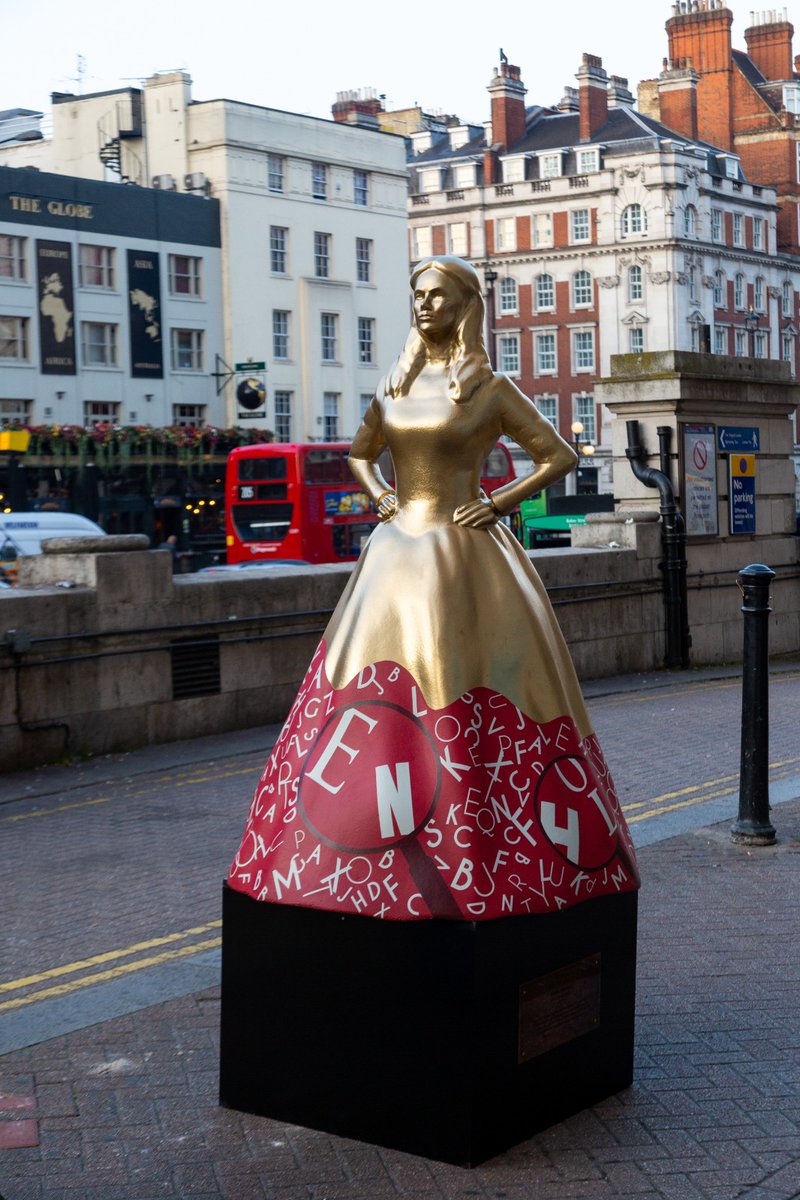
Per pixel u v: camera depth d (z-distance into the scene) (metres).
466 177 83.94
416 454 4.69
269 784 4.71
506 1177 4.34
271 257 58.19
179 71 56.84
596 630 17.23
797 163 91.75
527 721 4.55
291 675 14.02
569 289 80.12
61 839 9.20
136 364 52.75
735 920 7.09
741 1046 5.42
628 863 4.83
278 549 35.25
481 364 4.75
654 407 18.69
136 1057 5.33
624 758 11.88
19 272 49.34
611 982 4.88
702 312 80.00
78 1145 4.59
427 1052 4.42
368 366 63.00
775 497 20.80
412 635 4.50
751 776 8.70
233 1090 4.82
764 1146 4.59
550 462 4.75
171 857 8.66
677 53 89.44
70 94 60.69
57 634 11.77
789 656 21.12
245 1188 4.30
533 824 4.48
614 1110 4.84
